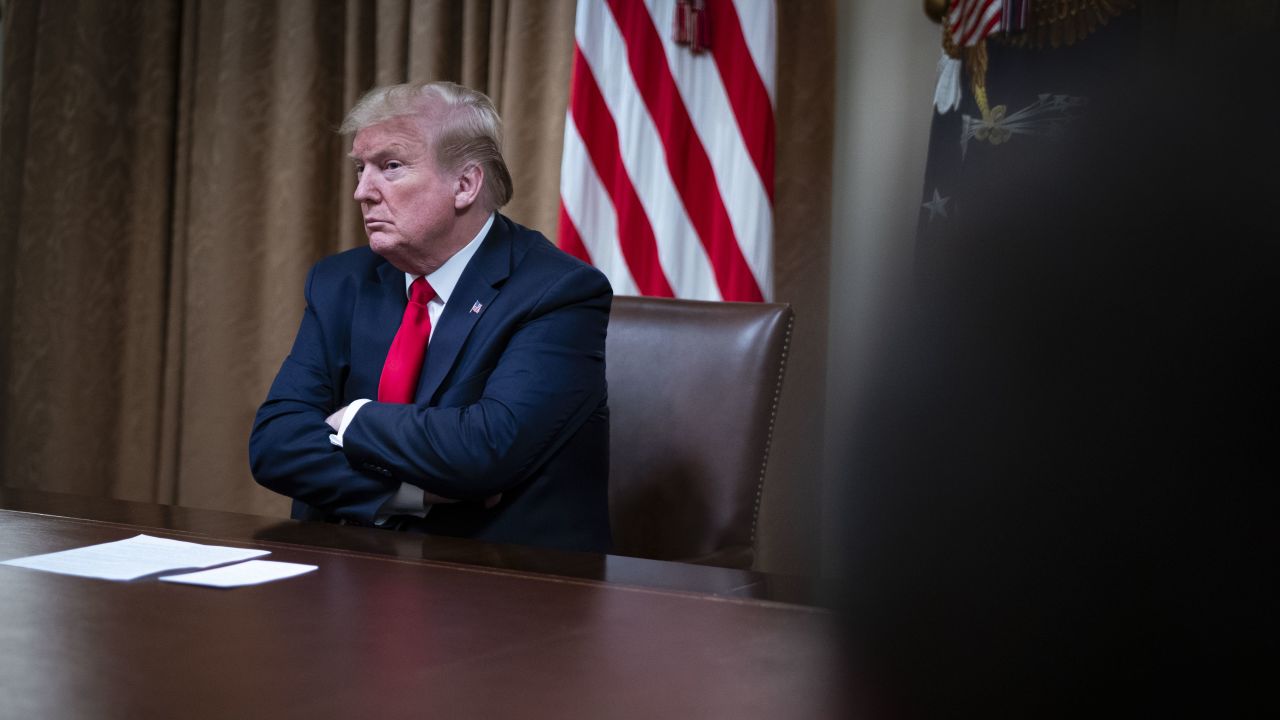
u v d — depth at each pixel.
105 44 3.83
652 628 0.83
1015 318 0.14
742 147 2.97
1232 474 0.14
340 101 3.67
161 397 3.89
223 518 1.37
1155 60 0.15
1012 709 0.15
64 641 0.75
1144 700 0.15
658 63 3.05
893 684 0.16
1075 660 0.15
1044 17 2.25
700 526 1.89
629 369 1.98
